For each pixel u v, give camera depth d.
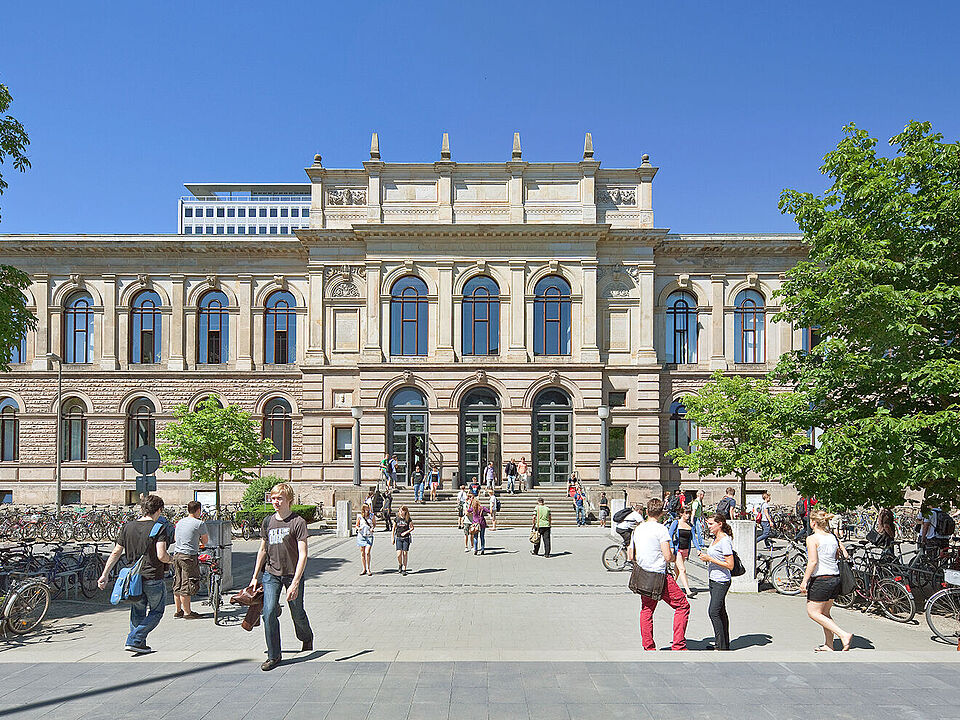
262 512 32.06
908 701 9.02
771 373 20.05
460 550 27.22
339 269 43.19
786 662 10.69
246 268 45.00
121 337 44.59
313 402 42.59
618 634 14.12
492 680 9.79
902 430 15.16
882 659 10.92
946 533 20.53
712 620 12.16
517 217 42.91
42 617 14.46
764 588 19.19
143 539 11.59
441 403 41.81
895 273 16.27
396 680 9.81
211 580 16.14
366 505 22.39
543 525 25.47
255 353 44.59
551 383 41.84
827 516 12.13
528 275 42.66
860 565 16.95
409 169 43.47
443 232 42.28
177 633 13.99
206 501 41.25
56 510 35.97
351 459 42.34
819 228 18.28
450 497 38.81
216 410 34.28
